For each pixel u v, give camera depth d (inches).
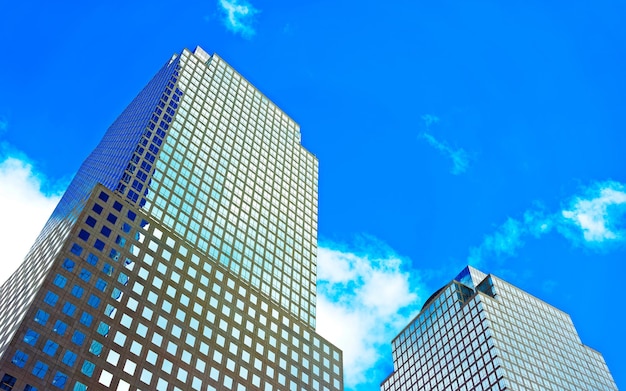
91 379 3051.2
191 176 5073.8
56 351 3021.7
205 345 3779.5
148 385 3265.3
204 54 7032.5
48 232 4544.8
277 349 4279.0
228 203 5206.7
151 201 4456.2
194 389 3469.5
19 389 2778.1
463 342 7342.5
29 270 4106.8
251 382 3846.0
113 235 3870.6
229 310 4202.8
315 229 6072.8
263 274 4891.7
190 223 4618.6
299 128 7421.3
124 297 3570.4
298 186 6412.4
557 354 7288.4
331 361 4638.3
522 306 7849.4
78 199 4478.3
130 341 3378.4
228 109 6353.3
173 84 5910.4
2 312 3959.2
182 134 5403.5
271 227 5487.2
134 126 5506.9
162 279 3909.9
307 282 5305.1
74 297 3321.9
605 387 7288.4
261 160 6171.3
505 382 6269.7
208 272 4338.1
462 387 6855.3
